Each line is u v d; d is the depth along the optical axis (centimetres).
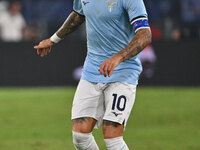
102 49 1844
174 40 5109
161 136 3069
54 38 2041
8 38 5509
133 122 3478
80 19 1992
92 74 1867
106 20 1788
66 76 4991
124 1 1745
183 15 5878
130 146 2778
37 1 5759
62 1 5809
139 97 4388
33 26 5753
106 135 1812
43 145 2773
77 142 1878
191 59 5131
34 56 4941
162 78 5109
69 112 3788
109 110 1822
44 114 3697
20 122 3441
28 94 4528
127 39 1822
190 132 3194
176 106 4028
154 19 5869
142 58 5059
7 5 5603
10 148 2697
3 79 4928
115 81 1828
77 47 4991
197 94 4612
